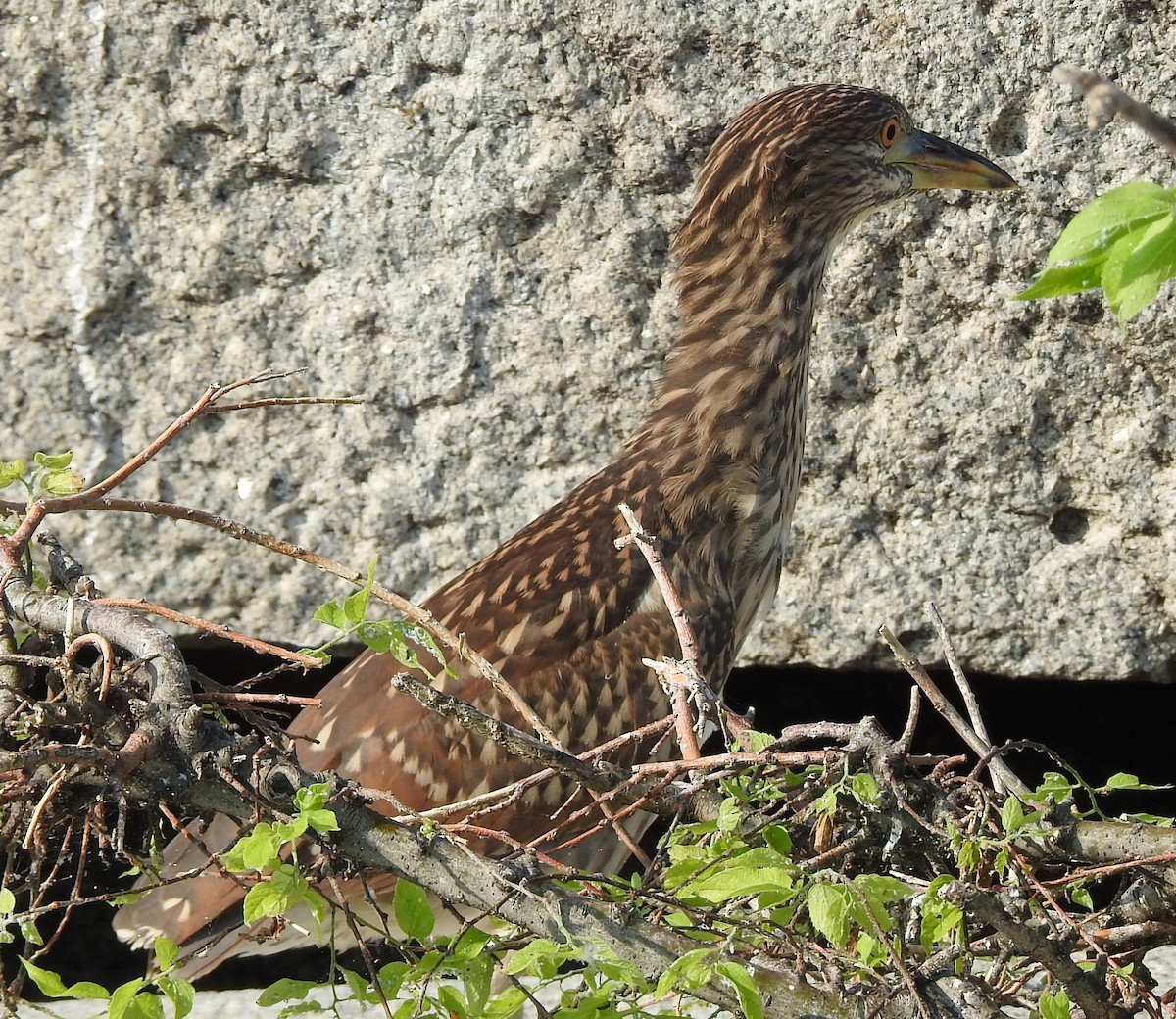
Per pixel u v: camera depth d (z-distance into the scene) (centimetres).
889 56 876
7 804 486
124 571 926
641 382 912
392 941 502
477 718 475
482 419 920
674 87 886
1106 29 859
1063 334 890
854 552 919
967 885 481
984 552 911
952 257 889
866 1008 472
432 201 903
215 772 471
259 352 919
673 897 476
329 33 894
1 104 907
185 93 901
